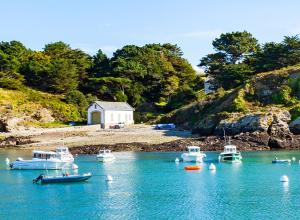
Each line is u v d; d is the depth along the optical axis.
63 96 169.12
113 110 143.88
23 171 78.94
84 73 181.50
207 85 168.75
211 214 49.97
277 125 109.19
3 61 172.00
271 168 78.31
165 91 171.38
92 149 102.56
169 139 114.62
